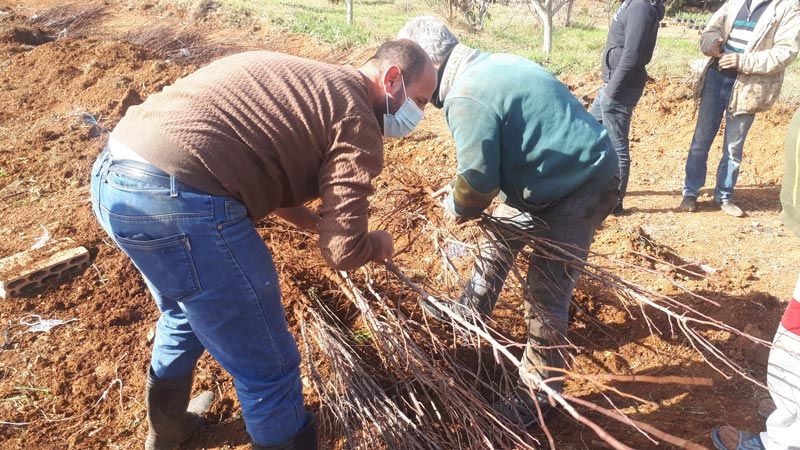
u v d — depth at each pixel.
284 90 1.85
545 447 2.72
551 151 2.42
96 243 4.09
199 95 1.83
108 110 6.52
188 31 11.13
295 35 10.88
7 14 11.95
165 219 1.78
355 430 2.52
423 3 17.66
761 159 5.85
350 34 10.78
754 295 3.67
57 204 4.71
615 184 2.63
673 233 4.59
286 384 2.09
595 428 1.55
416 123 2.14
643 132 6.55
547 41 11.77
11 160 5.42
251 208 1.93
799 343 2.17
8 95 7.07
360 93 1.93
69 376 3.08
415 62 2.05
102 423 2.82
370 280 3.14
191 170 1.76
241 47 10.12
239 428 2.79
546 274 2.74
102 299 3.61
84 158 5.45
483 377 3.08
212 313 1.92
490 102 2.36
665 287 3.75
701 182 4.93
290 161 1.88
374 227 3.77
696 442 2.68
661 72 8.16
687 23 17.53
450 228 3.42
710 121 4.73
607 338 3.42
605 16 19.70
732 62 4.45
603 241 4.33
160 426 2.54
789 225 2.22
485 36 14.16
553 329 2.68
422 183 3.40
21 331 3.35
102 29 11.48
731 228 4.67
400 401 2.85
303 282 3.44
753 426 2.79
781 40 4.37
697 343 3.32
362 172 1.87
